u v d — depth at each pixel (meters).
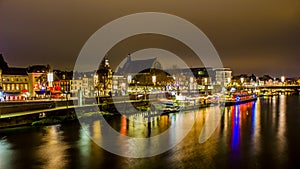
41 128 53.28
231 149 41.94
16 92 122.31
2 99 79.56
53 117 58.81
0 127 51.22
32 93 124.88
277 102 130.25
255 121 68.62
